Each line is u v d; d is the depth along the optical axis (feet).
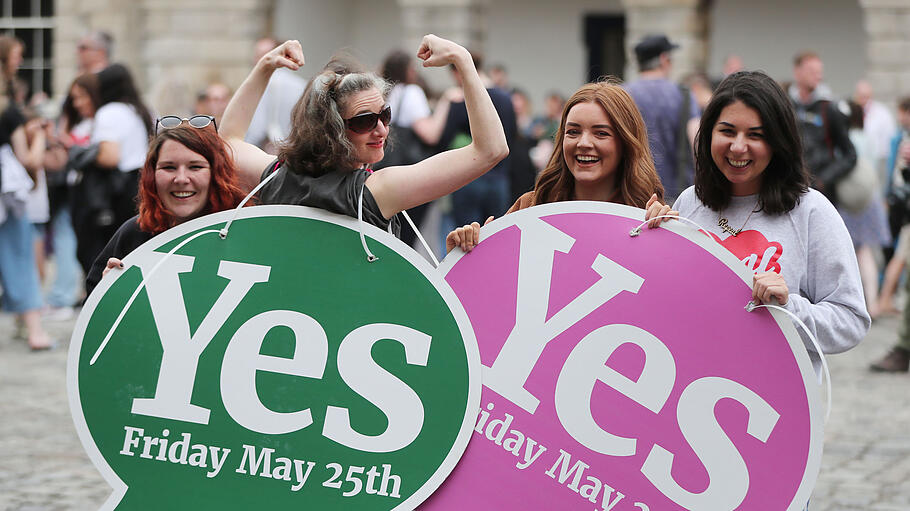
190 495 14.80
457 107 40.75
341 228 14.96
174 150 16.69
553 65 86.99
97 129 39.04
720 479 14.24
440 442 14.49
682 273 14.52
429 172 15.20
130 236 17.94
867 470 27.04
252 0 80.53
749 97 15.06
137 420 15.02
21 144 40.88
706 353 14.38
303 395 14.76
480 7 79.15
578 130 16.61
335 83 15.21
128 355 15.11
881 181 59.52
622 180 16.74
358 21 87.51
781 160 15.33
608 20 85.76
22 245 41.50
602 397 14.44
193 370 14.97
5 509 23.70
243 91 17.66
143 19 82.48
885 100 71.97
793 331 14.21
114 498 14.96
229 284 15.05
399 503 14.40
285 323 14.89
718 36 81.56
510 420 14.49
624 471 14.32
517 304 14.67
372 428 14.61
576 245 14.73
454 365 14.58
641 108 33.91
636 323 14.49
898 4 71.05
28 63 85.35
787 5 80.33
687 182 34.09
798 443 14.16
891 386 36.65
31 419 31.48
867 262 49.83
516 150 48.21
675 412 14.35
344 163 15.11
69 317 49.16
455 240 14.87
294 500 14.61
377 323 14.74
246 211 15.15
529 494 14.37
